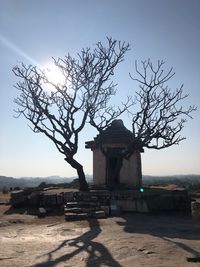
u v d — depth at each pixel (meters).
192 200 22.44
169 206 20.88
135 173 27.58
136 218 18.25
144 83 25.36
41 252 10.96
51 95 25.08
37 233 14.39
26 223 17.62
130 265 9.44
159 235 13.31
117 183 27.36
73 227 15.53
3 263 9.78
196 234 13.57
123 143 27.30
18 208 22.50
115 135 27.73
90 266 9.45
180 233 13.80
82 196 21.83
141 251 10.84
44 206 22.19
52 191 24.50
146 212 20.08
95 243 12.00
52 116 24.67
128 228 14.98
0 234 14.30
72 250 11.14
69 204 20.66
